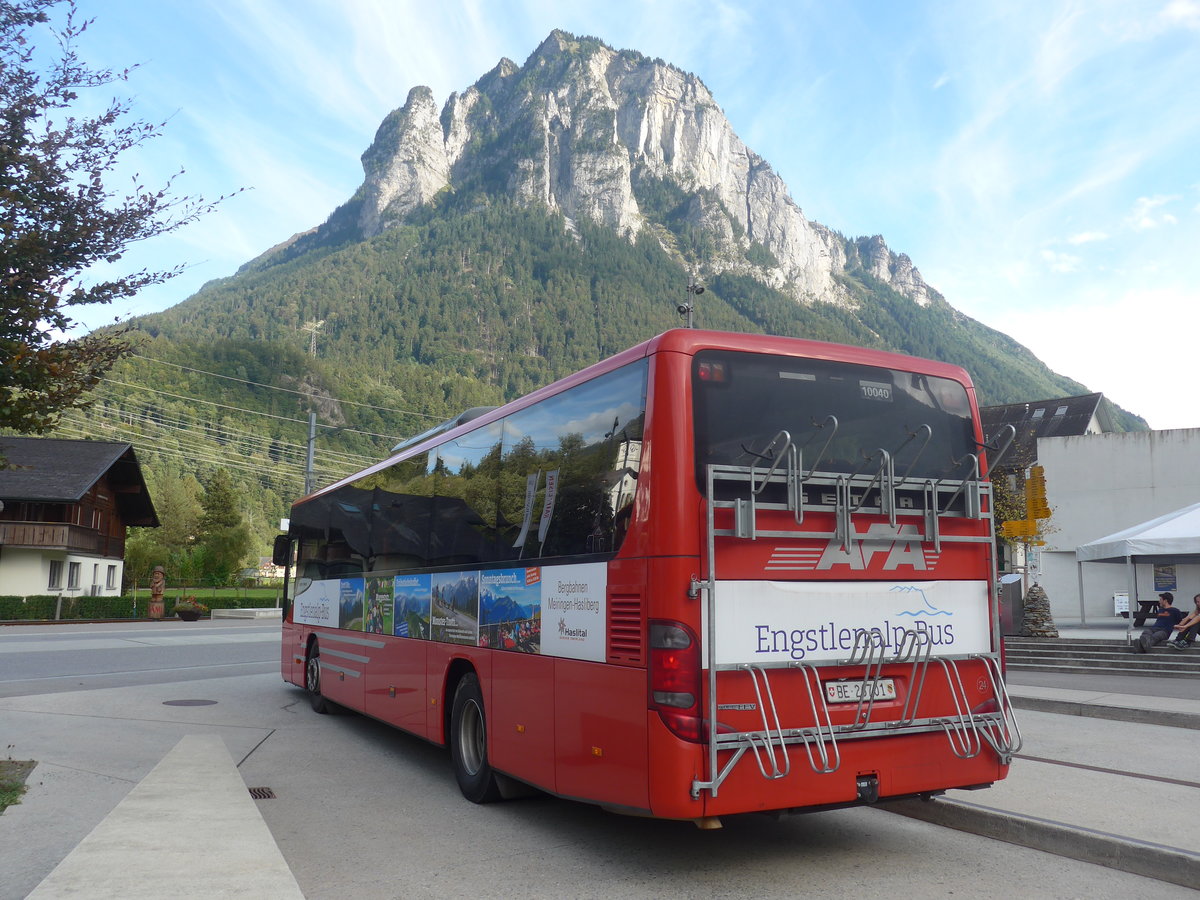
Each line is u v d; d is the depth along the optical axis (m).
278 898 4.25
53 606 40.00
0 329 6.39
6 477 45.31
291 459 85.75
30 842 5.78
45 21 6.23
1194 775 7.67
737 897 5.11
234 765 7.74
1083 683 14.50
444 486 8.43
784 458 5.52
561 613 6.14
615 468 5.72
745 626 5.25
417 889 5.25
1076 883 5.33
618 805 5.36
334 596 11.81
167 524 79.25
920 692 5.71
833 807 5.40
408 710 8.88
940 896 5.11
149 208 6.72
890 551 5.74
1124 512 36.84
